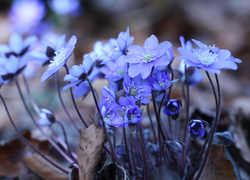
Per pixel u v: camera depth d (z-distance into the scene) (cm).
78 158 29
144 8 94
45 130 42
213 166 30
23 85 61
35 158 35
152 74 28
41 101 55
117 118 26
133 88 27
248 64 70
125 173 28
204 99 52
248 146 37
